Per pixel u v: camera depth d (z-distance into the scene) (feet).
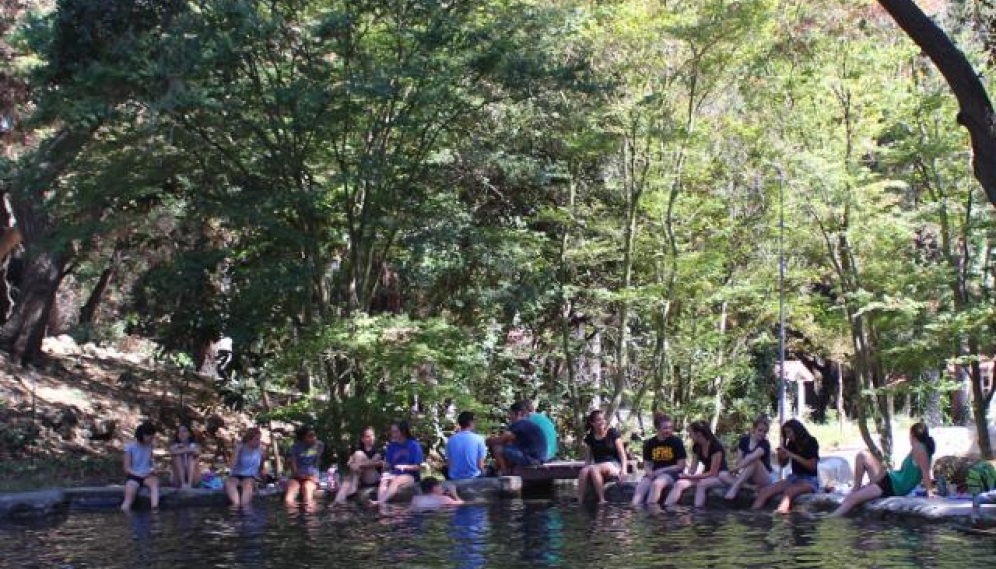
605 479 52.29
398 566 31.89
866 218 74.23
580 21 64.34
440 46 60.29
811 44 75.61
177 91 53.98
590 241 76.23
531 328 86.69
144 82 55.52
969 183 71.67
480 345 72.43
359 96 57.62
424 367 66.85
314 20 60.23
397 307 80.79
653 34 67.72
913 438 42.60
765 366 103.45
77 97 57.41
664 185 75.77
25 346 83.92
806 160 70.85
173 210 68.74
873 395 74.18
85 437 74.23
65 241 62.80
